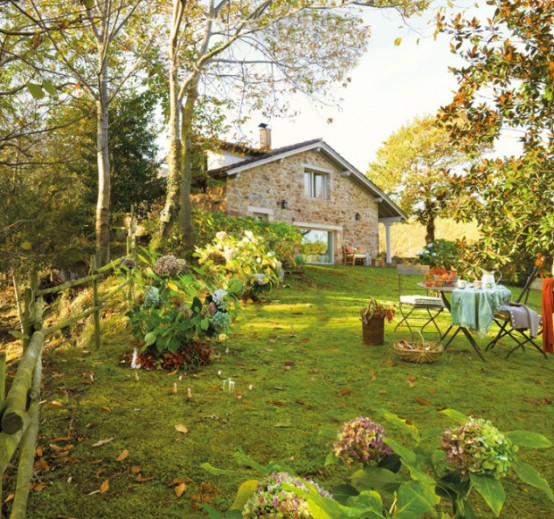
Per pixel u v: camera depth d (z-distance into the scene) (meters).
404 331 6.76
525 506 2.27
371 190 20.86
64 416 3.25
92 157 13.04
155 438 2.95
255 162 15.62
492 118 5.43
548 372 4.71
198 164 13.83
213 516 1.09
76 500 2.25
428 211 6.01
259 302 8.70
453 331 6.83
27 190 7.11
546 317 5.17
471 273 5.62
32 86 1.93
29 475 1.52
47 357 4.84
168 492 2.33
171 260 5.18
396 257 23.28
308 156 18.12
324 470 2.56
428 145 25.22
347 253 19.45
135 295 6.62
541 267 5.47
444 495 1.29
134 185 15.66
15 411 1.14
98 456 2.68
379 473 1.31
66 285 4.36
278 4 10.30
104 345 5.40
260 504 1.05
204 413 3.39
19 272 7.72
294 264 12.29
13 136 3.36
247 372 4.49
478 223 5.63
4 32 2.25
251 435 3.02
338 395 3.87
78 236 9.47
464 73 5.48
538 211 5.00
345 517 0.92
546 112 5.21
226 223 12.09
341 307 8.52
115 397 3.67
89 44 9.74
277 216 16.75
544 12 5.04
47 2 5.86
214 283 7.69
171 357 4.50
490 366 4.91
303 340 5.83
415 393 3.94
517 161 5.07
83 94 9.58
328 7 9.77
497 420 3.37
